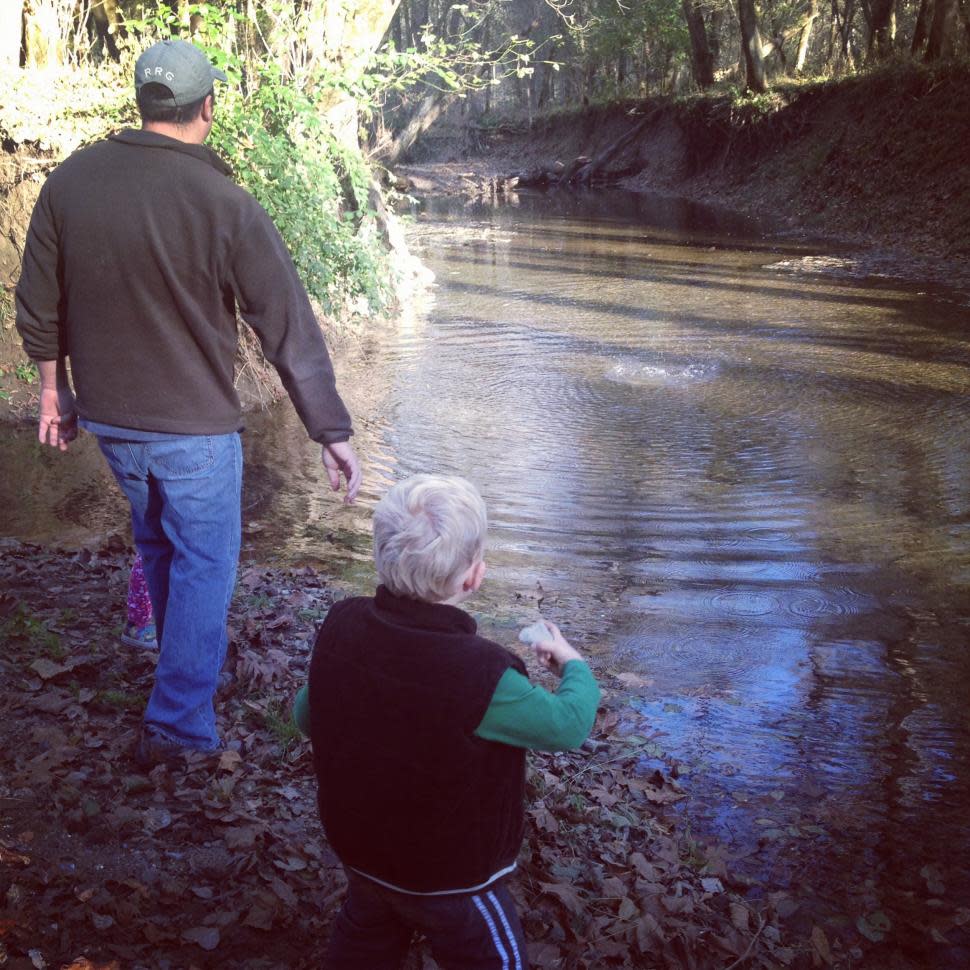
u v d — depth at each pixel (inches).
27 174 482.6
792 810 165.3
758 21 1841.8
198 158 127.4
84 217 125.0
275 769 153.4
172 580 139.8
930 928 138.5
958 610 257.0
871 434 434.6
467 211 1537.9
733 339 627.8
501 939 84.1
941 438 426.0
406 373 555.8
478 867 82.7
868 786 173.5
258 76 505.0
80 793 138.1
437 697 79.4
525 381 535.2
